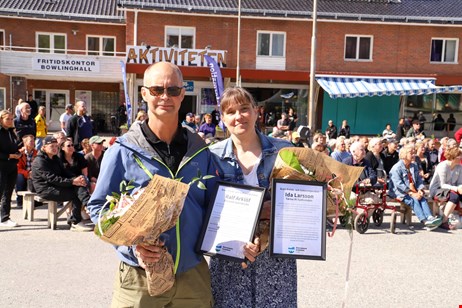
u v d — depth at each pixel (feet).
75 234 23.63
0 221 25.02
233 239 8.75
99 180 8.65
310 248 8.87
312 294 16.28
